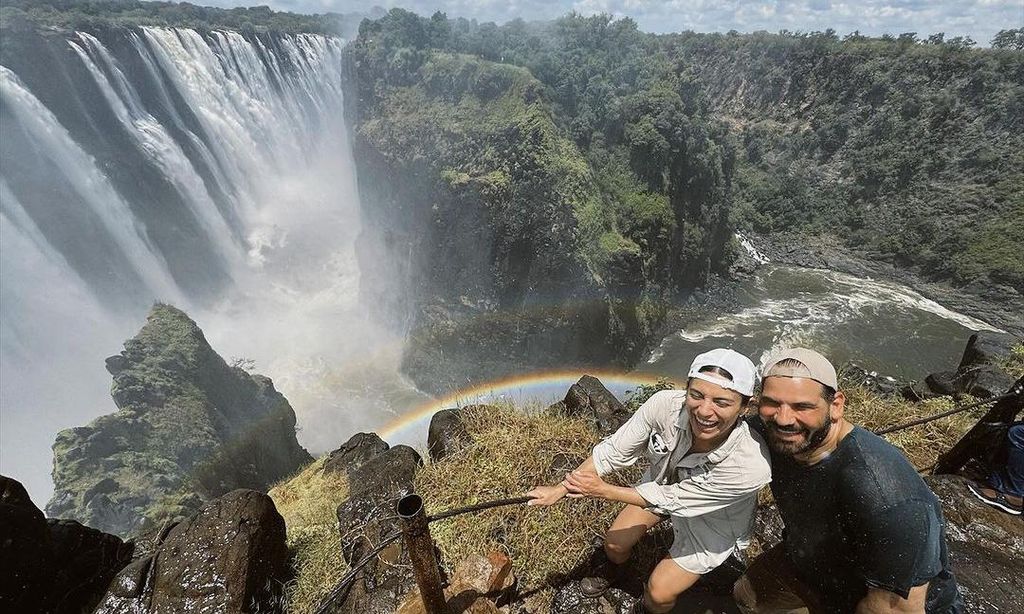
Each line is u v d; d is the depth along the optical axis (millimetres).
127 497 16812
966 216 62000
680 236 54844
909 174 69562
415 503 2664
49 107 38688
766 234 72500
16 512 3527
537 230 45906
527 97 47906
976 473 4203
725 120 99750
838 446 2107
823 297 57281
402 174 53531
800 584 2637
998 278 54250
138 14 57031
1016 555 3508
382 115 56281
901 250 62719
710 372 2303
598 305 46938
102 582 3994
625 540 3342
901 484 1949
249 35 57781
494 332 49594
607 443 3035
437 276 51906
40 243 38219
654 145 51938
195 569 3637
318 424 45312
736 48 106562
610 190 52156
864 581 2119
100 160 41906
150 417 19625
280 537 4215
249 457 22688
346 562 4082
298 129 65500
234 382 25688
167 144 47281
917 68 77312
